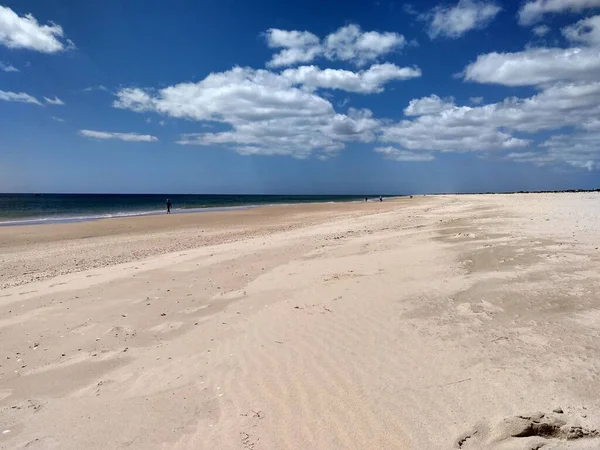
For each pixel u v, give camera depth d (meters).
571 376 4.03
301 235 17.53
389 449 3.29
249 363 5.14
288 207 58.91
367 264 9.92
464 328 5.59
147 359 5.56
